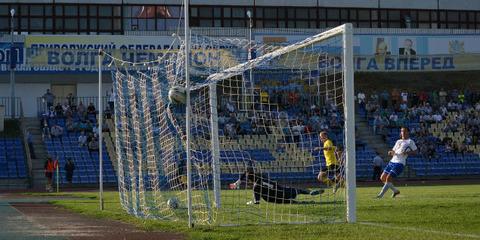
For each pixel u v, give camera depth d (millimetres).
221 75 23031
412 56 77625
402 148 28906
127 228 17453
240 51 30625
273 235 15125
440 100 74000
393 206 23000
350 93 18141
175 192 24422
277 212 21109
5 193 44656
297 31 76688
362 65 76938
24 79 68688
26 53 67375
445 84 80062
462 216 18984
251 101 38750
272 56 21203
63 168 56938
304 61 34188
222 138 48469
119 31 77000
